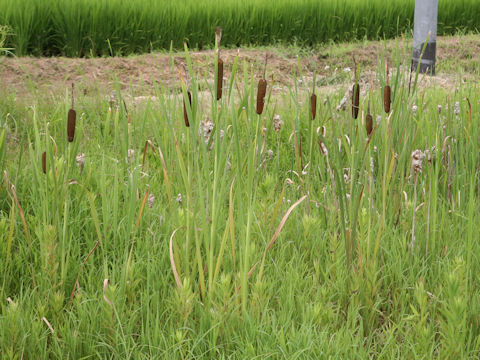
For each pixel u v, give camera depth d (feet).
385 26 55.67
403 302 10.12
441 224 11.96
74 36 42.83
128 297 9.96
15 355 8.28
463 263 9.62
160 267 10.91
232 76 9.27
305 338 8.52
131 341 9.05
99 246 11.76
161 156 10.60
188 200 10.04
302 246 11.84
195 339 8.75
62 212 11.39
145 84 31.78
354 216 10.59
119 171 14.12
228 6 49.08
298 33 52.24
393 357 8.52
